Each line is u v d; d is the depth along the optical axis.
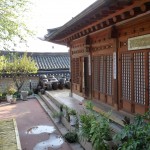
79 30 7.30
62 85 14.13
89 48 8.16
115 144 3.97
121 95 6.11
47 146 5.77
